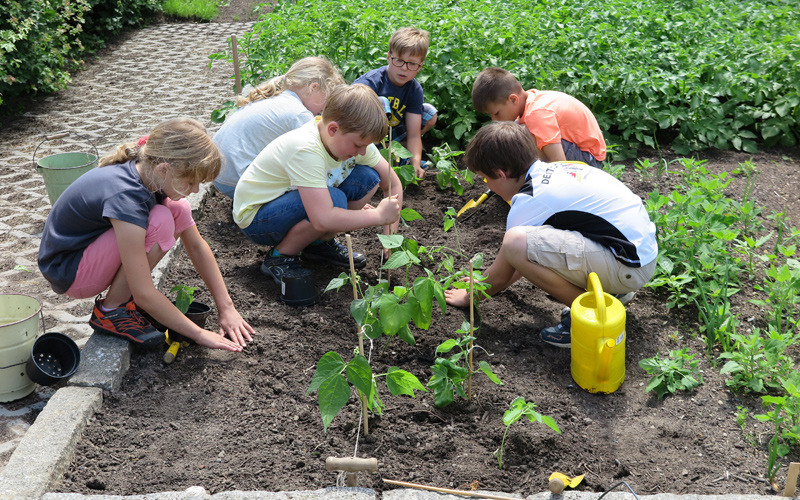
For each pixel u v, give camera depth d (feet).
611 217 10.57
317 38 20.18
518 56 19.40
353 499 7.57
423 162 17.08
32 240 15.05
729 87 18.99
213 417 9.36
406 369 10.39
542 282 10.82
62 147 20.88
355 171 12.98
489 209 15.42
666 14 23.39
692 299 11.57
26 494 7.69
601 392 9.95
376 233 14.47
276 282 12.42
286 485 8.18
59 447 8.38
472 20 19.69
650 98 18.56
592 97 18.47
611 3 23.07
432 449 8.82
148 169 9.59
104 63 30.76
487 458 8.75
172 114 23.86
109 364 9.85
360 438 8.98
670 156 18.61
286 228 12.11
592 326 9.45
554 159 14.01
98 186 9.66
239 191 12.29
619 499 7.72
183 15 38.93
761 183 16.98
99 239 9.99
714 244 12.41
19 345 9.83
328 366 8.12
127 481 8.23
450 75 18.40
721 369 10.33
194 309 11.30
